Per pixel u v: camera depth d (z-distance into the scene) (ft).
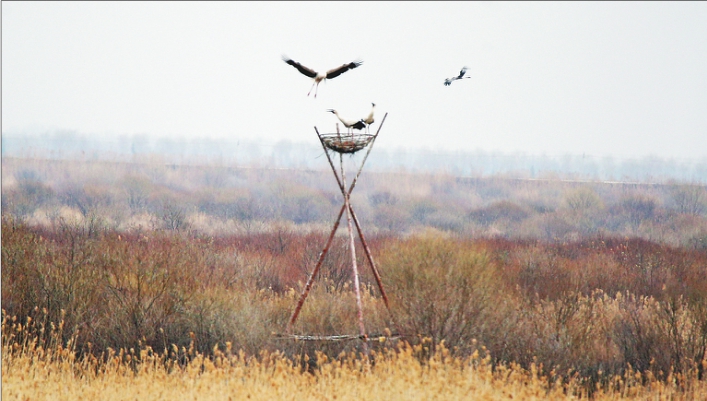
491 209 180.24
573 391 41.50
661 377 45.42
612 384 43.68
